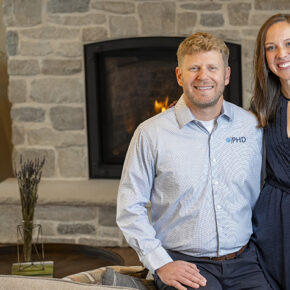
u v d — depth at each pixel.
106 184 4.24
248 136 2.19
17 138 4.34
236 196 2.15
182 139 2.13
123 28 4.11
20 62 4.23
